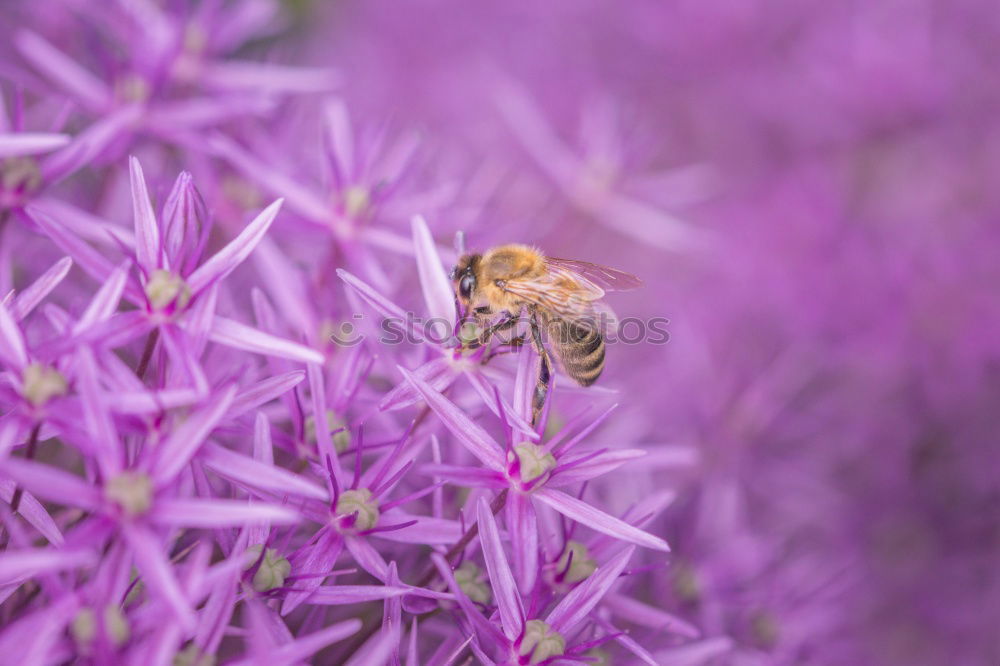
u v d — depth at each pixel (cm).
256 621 16
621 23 29
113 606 16
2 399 16
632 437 21
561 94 28
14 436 16
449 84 29
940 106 26
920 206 26
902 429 24
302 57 26
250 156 19
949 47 26
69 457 18
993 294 24
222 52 21
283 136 20
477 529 17
